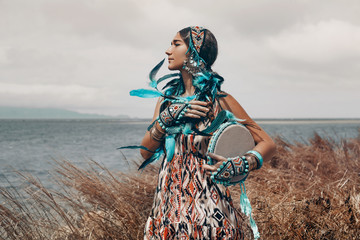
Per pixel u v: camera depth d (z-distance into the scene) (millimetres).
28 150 19219
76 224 3121
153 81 1648
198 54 1631
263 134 1711
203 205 1573
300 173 4941
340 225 2764
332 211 2949
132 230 2918
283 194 3764
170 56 1687
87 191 3395
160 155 1835
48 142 28000
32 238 2785
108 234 2828
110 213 3125
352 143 7996
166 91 1744
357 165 5430
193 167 1611
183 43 1650
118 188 3641
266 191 3887
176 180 1630
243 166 1529
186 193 1598
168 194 1640
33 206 3178
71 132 56000
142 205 3361
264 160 1657
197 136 1597
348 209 2887
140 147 1677
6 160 13172
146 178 4094
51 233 2979
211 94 1634
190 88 1711
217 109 1639
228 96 1701
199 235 1545
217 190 1604
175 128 1623
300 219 2863
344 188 3959
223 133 1560
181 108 1575
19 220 2871
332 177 4848
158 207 1672
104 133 51688
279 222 2799
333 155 6359
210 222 1553
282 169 5301
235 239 1609
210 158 1568
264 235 2775
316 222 2830
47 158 14047
